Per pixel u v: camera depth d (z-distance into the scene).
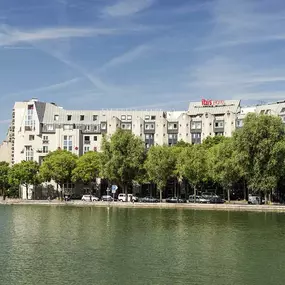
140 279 55.47
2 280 54.84
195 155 181.62
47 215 131.88
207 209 156.12
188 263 63.56
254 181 152.88
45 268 60.31
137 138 195.25
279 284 53.84
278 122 154.88
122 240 82.00
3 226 102.25
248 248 74.62
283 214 133.38
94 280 55.00
